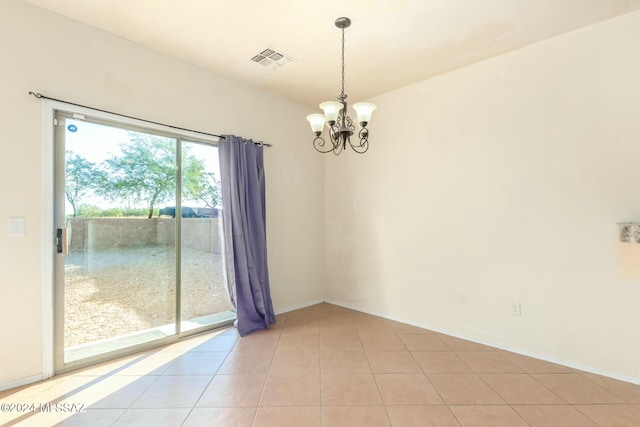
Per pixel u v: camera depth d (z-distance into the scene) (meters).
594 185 2.42
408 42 2.65
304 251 4.14
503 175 2.85
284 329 3.32
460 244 3.12
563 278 2.55
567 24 2.42
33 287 2.20
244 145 3.36
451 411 1.93
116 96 2.57
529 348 2.71
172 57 2.91
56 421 1.82
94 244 2.52
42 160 2.23
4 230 2.10
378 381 2.28
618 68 2.33
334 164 4.29
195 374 2.37
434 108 3.30
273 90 3.66
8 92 2.11
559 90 2.57
